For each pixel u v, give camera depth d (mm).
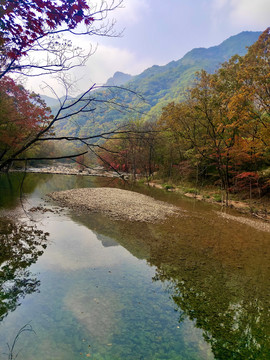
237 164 23547
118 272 8195
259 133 18078
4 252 9367
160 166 42969
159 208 19188
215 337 5273
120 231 12992
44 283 7145
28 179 36469
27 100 15258
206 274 8414
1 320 5371
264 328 5707
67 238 11453
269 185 21297
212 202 23609
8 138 13461
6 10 2703
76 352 4582
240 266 9234
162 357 4605
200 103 25703
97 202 20359
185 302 6602
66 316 5637
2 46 3180
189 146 32562
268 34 18578
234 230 14117
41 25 2959
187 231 13523
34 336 4922
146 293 6938
